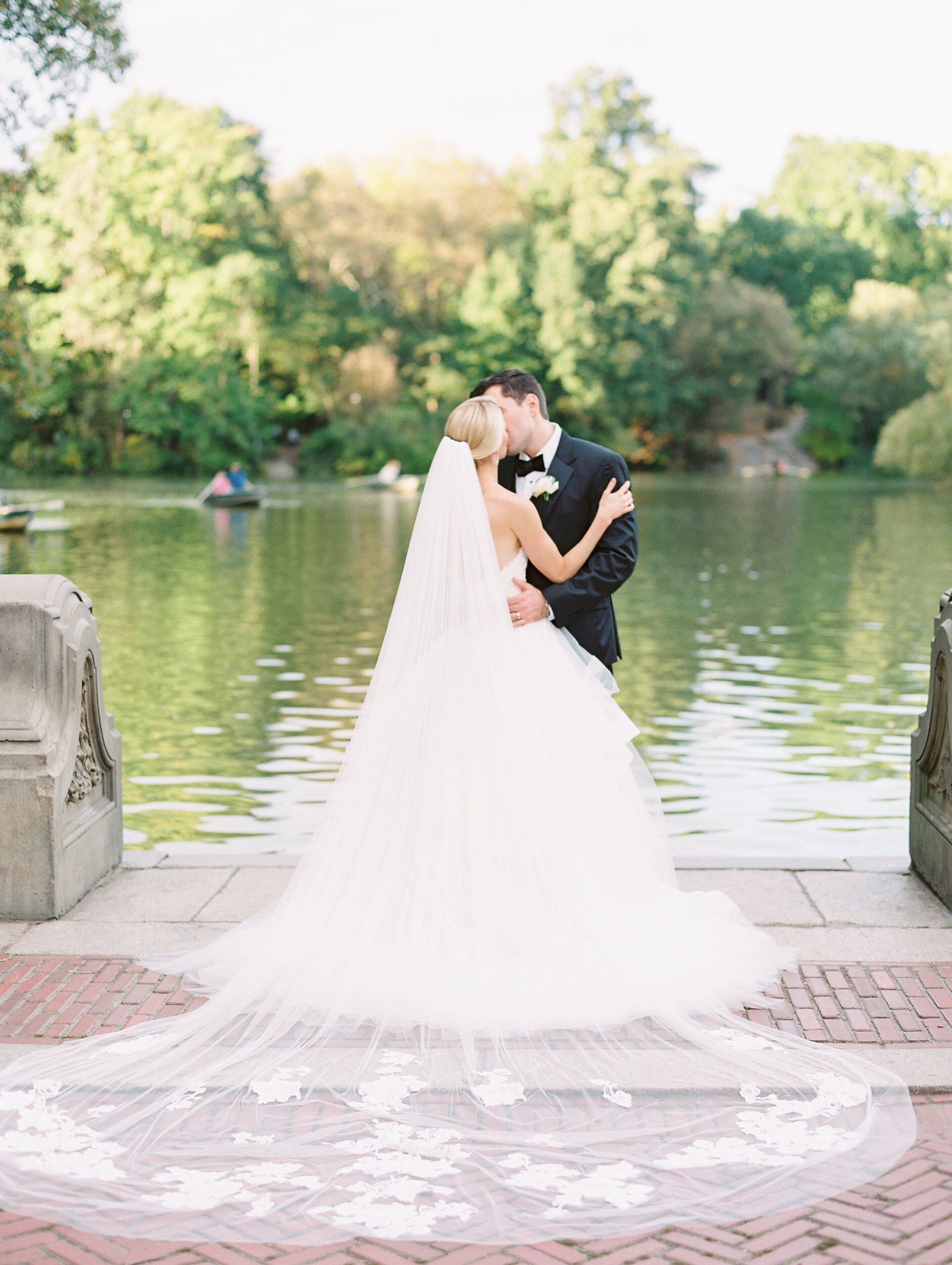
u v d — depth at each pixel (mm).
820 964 4020
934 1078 3236
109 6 13773
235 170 57312
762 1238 2533
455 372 62438
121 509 36125
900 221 88500
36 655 4484
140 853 5293
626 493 4219
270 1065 3305
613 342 63469
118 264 55469
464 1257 2482
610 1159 2863
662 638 13852
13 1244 2533
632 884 4004
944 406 48906
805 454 72188
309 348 60562
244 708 9898
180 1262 2467
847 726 9500
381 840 3824
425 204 65500
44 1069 3281
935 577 19781
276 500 41500
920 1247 2486
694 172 67688
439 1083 3217
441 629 3949
